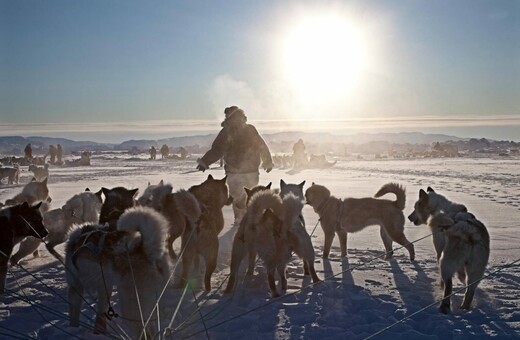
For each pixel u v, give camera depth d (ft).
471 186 66.80
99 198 27.96
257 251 20.45
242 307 18.86
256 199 20.79
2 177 82.02
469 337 15.52
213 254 21.15
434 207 24.48
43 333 16.42
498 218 39.14
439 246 21.17
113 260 14.76
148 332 14.14
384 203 26.84
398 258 26.84
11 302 19.86
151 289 14.42
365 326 16.55
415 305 18.80
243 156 35.06
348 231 27.27
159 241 14.60
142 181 76.84
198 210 20.67
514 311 18.02
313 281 21.89
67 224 25.94
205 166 34.96
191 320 17.28
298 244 21.39
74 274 16.08
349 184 69.62
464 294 19.75
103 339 15.61
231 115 34.96
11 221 22.11
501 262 24.93
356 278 22.74
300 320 17.38
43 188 31.12
